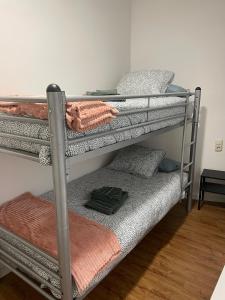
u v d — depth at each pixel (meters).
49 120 0.98
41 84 1.92
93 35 2.37
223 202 2.89
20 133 1.17
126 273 1.81
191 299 1.59
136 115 1.62
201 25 2.57
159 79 2.48
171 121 2.13
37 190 2.02
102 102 1.25
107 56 2.61
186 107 2.31
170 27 2.72
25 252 1.41
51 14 1.91
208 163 2.84
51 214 1.63
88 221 1.58
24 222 1.54
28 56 1.79
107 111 1.22
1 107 1.27
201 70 2.66
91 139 1.22
